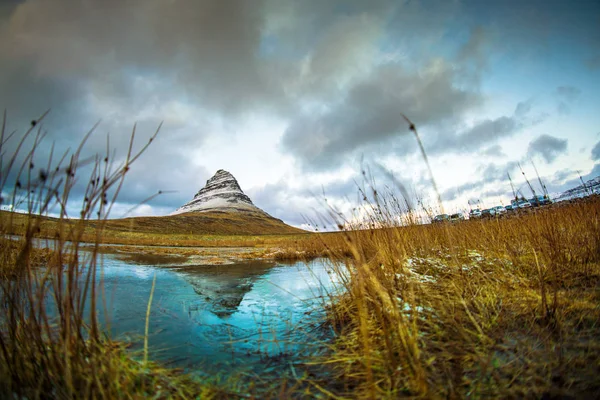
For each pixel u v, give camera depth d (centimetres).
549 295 273
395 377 180
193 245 2280
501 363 186
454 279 338
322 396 178
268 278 635
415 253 476
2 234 221
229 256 1184
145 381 184
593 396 147
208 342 273
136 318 344
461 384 168
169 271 744
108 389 155
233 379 200
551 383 161
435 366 191
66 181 176
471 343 204
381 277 333
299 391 185
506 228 481
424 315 258
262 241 2912
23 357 171
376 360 205
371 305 284
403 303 263
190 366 221
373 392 154
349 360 212
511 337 218
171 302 427
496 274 353
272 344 267
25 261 184
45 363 165
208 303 423
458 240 466
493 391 159
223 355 244
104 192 178
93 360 166
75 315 178
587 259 331
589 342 195
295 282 583
